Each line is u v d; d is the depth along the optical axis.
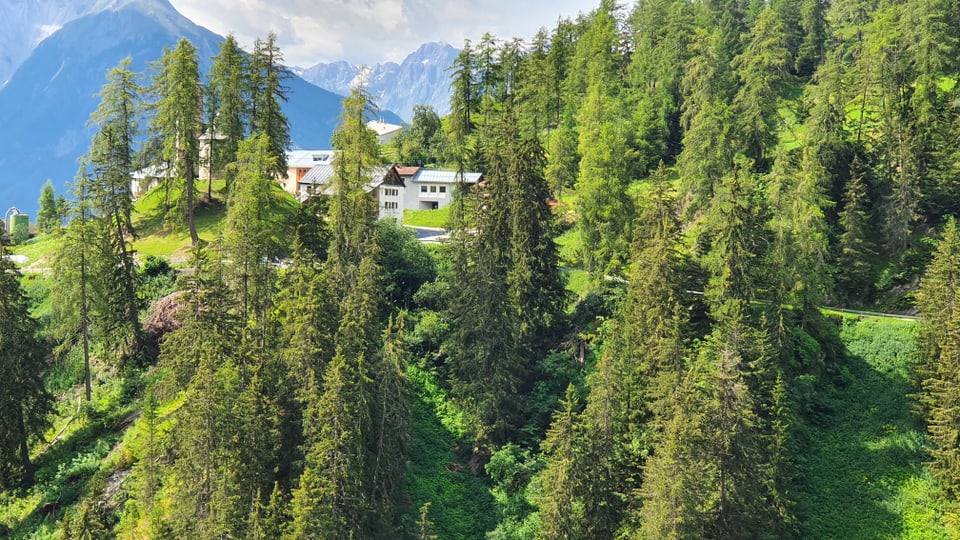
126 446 53.84
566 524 43.84
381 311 65.94
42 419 55.91
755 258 57.66
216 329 48.97
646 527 40.31
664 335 47.88
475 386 56.00
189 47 78.12
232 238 54.44
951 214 71.94
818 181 70.44
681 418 40.75
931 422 49.94
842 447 53.38
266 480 43.97
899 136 76.56
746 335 49.38
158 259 72.25
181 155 79.31
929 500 48.38
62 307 59.47
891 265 71.00
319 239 62.34
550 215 64.88
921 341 54.81
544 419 56.66
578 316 64.44
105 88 71.06
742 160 76.81
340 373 44.06
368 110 67.50
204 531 40.81
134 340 63.38
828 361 59.62
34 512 51.66
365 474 45.62
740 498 42.22
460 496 53.03
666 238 51.16
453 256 62.12
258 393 45.09
